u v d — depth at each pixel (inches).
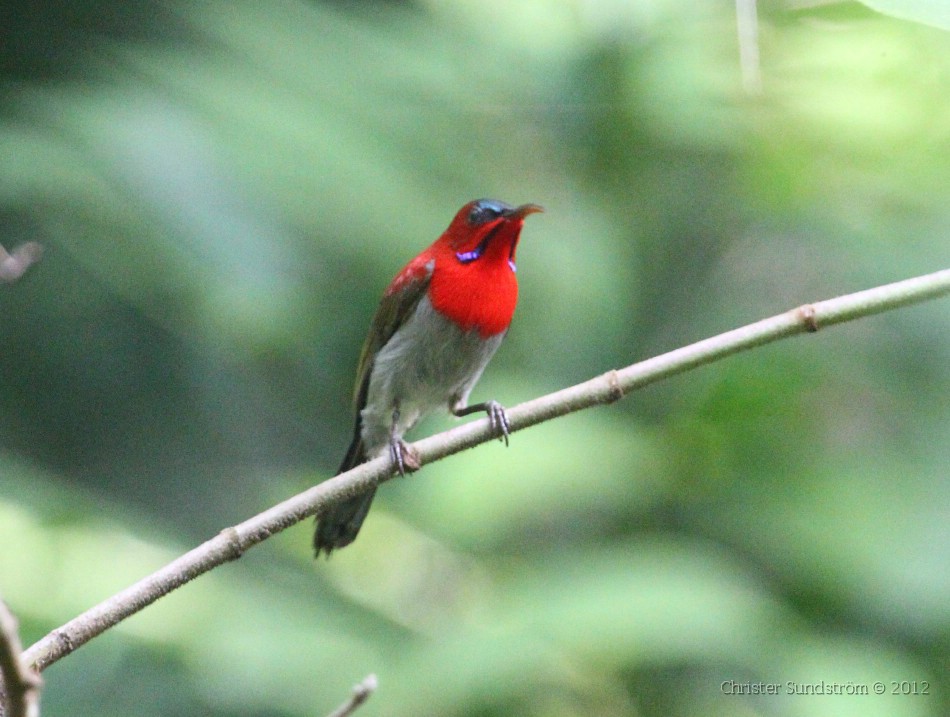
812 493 456.4
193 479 526.3
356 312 505.4
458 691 356.2
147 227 405.1
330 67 484.1
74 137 411.2
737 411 472.7
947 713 420.5
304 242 463.5
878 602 431.8
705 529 464.1
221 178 417.1
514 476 432.5
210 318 441.4
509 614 385.1
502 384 474.0
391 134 484.7
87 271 488.4
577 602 378.9
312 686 388.8
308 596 450.3
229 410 534.0
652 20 544.1
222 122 435.2
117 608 214.2
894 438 490.6
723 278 589.6
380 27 538.0
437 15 572.1
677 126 536.7
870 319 506.3
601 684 403.9
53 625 383.6
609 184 576.4
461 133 527.2
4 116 430.9
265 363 525.3
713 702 434.6
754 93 243.3
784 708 422.9
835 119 441.1
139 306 494.0
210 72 457.4
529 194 538.0
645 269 589.0
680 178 585.9
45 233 472.7
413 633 432.1
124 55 463.8
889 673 392.5
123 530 422.6
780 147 498.0
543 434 447.5
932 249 482.3
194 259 407.2
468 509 429.4
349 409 555.2
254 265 414.6
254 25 483.2
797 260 581.0
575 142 569.0
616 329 540.7
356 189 440.8
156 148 409.4
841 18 356.8
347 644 398.9
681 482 468.4
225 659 386.6
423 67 519.5
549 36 561.6
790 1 352.5
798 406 486.6
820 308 251.3
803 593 443.5
